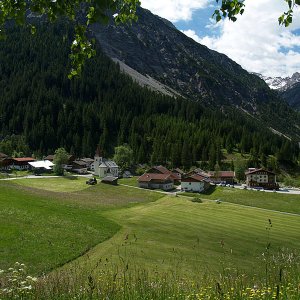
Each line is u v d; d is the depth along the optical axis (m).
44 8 6.60
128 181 135.88
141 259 34.38
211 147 175.00
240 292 7.85
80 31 7.29
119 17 7.76
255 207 95.44
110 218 62.41
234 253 41.59
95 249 39.19
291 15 6.71
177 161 174.50
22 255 33.59
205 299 7.96
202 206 87.69
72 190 106.25
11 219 47.59
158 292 8.70
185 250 41.38
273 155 188.62
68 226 48.31
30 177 133.88
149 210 77.12
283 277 8.44
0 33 7.03
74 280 10.73
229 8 6.69
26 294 9.27
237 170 153.00
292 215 84.00
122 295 8.52
